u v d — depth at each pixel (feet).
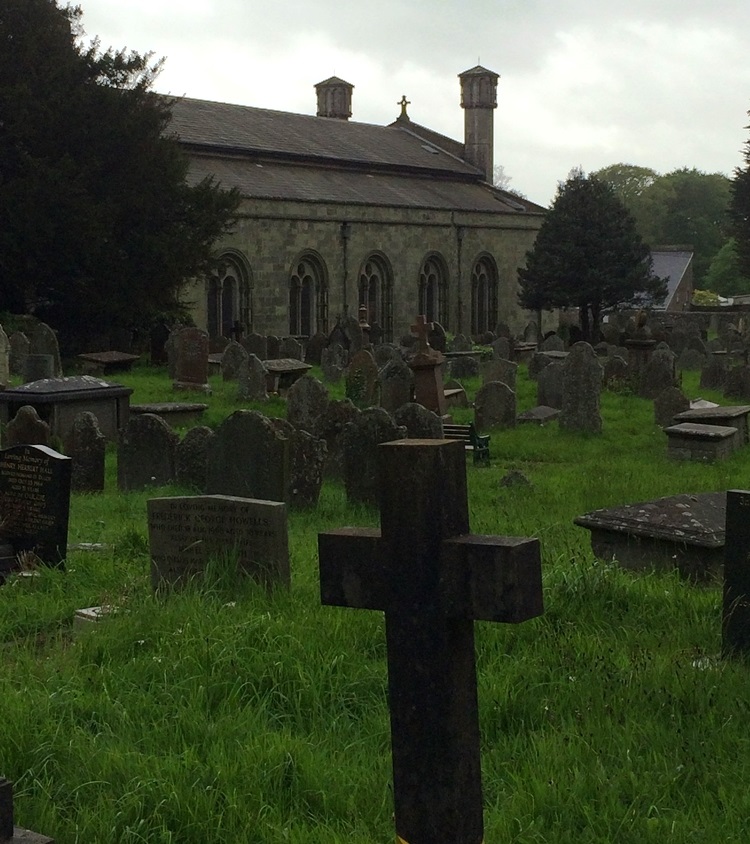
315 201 186.70
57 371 103.55
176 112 195.42
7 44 129.80
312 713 21.54
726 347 156.87
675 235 419.95
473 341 195.31
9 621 30.14
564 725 20.58
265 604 28.22
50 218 127.24
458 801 14.55
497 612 13.91
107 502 52.24
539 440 76.54
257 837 17.19
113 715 21.29
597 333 194.90
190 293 169.07
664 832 16.85
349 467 52.24
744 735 20.11
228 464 48.06
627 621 27.73
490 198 235.40
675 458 67.82
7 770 19.12
